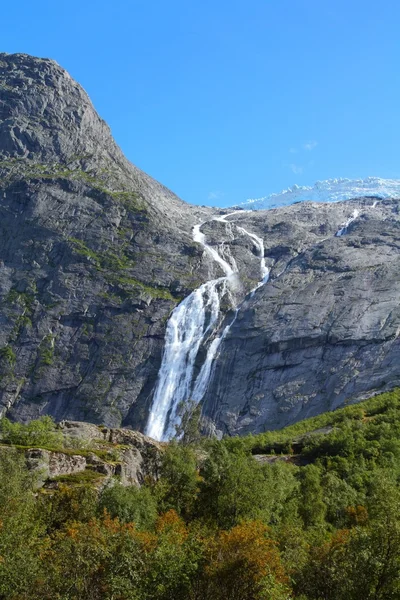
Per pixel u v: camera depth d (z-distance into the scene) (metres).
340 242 185.25
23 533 46.94
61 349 161.50
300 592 45.72
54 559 44.41
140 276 176.50
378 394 129.38
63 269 176.75
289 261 188.12
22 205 191.50
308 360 146.75
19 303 170.25
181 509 67.75
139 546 45.03
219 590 42.59
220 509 63.34
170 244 187.38
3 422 88.25
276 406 139.88
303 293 164.88
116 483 64.00
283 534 55.41
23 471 65.44
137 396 152.75
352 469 87.44
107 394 151.75
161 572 42.81
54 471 71.62
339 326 150.38
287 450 104.06
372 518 47.38
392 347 141.75
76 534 45.91
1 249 183.75
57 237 184.12
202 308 169.50
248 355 153.88
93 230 186.62
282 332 153.88
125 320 165.88
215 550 44.00
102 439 91.06
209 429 140.75
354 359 142.62
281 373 147.00
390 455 91.06
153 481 78.06
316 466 89.69
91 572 43.22
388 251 177.12
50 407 151.62
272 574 42.03
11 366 158.00
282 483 73.12
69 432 90.94
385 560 41.53
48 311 168.00
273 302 165.25
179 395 152.75
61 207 191.25
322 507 71.25
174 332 164.25
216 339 161.50
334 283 165.38
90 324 166.25
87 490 61.47
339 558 45.66
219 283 177.50
